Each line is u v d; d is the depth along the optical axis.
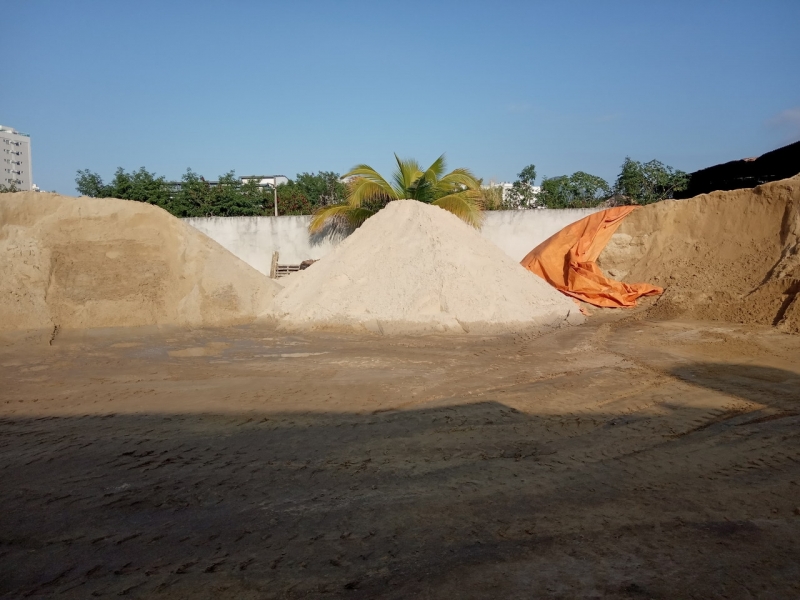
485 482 4.60
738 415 6.27
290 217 19.72
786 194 14.31
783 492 4.43
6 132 78.69
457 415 6.26
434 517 4.03
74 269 12.79
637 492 4.43
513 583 3.25
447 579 3.29
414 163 19.78
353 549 3.62
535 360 8.89
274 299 13.66
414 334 11.21
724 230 15.34
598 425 5.95
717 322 12.31
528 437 5.61
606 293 15.02
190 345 10.36
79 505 4.27
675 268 15.41
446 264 12.50
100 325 12.05
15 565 3.51
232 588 3.23
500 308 11.98
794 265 12.44
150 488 4.54
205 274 13.48
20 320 11.57
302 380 7.74
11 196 13.63
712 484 4.57
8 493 4.49
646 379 7.71
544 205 26.95
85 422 6.14
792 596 3.15
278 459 5.09
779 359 8.87
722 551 3.60
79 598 3.16
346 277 13.27
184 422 6.11
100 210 13.92
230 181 25.41
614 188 25.17
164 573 3.39
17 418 6.29
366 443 5.46
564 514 4.07
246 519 4.03
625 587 3.22
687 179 23.31
